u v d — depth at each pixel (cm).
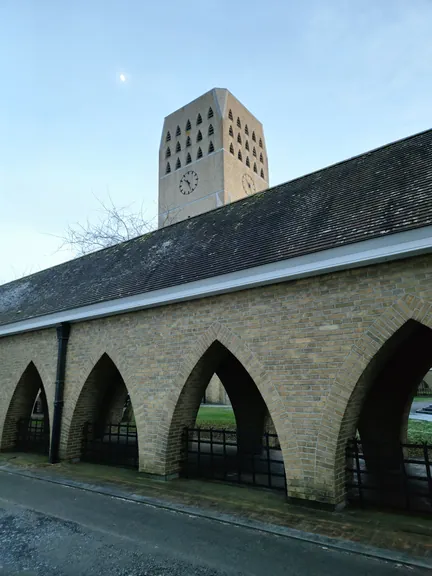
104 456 1151
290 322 714
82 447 1116
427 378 2997
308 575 449
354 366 630
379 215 695
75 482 880
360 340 631
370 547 509
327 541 532
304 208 914
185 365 860
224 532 581
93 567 481
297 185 1077
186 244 1121
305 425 668
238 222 1061
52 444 1093
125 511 686
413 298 591
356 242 632
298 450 670
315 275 699
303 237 771
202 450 1323
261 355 739
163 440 879
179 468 892
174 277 926
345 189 890
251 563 482
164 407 885
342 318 657
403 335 654
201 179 4494
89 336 1082
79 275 1440
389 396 982
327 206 857
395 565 466
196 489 795
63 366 1124
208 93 4681
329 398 648
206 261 920
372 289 636
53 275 1656
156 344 924
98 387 1127
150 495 762
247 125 5041
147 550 526
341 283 670
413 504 687
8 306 1578
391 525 579
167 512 675
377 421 987
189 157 4697
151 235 1405
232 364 1236
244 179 4725
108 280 1189
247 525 598
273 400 709
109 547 538
